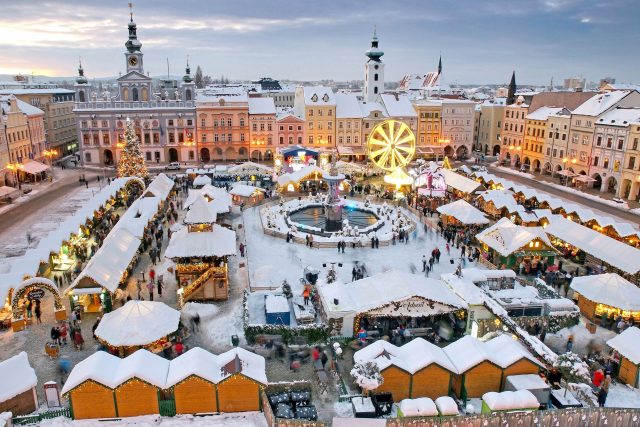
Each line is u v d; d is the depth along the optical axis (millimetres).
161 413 25516
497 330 33344
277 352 31562
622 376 29781
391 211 64562
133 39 105062
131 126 80500
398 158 74000
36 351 31703
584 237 48906
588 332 35219
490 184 76938
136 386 25031
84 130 103188
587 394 26609
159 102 105062
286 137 109875
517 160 109250
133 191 76938
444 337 33531
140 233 48812
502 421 23516
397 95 118938
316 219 62938
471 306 33344
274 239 55000
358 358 27766
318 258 49156
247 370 25797
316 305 37344
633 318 36031
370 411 24984
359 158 111750
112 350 30750
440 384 27156
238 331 33938
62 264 46219
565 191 84438
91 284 35906
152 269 42969
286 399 25797
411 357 27781
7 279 36750
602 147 82750
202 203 41094
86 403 24875
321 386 27672
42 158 100500
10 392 24859
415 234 57281
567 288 41125
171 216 61688
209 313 36375
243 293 39375
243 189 69688
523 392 25047
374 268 46531
